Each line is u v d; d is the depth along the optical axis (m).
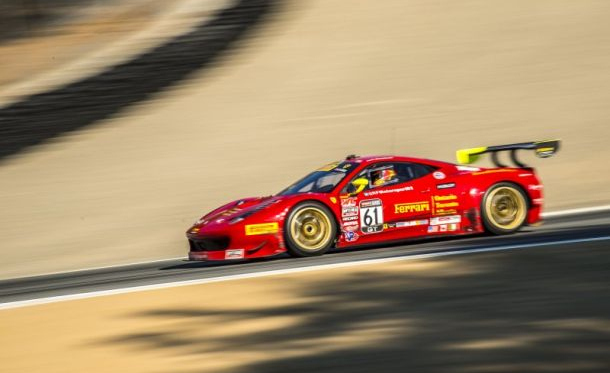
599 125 63.47
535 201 37.38
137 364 18.41
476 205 36.62
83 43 106.81
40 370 18.62
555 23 87.56
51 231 47.72
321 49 84.19
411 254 31.28
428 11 94.31
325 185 35.84
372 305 22.89
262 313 22.78
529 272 25.98
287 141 62.25
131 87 78.88
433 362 16.98
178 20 108.88
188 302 24.97
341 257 33.00
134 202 51.91
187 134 64.44
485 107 68.31
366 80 75.31
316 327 20.73
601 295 22.11
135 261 41.12
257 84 75.38
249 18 100.12
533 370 15.92
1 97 81.69
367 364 17.19
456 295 23.39
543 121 65.12
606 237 31.98
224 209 36.75
